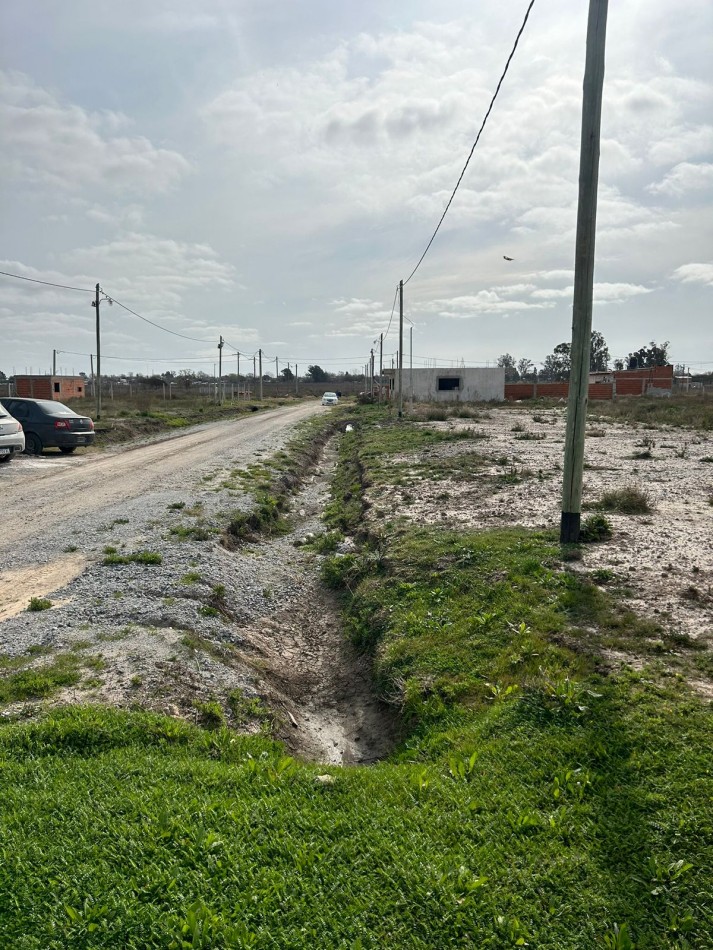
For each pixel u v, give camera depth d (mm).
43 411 19031
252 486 14102
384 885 2623
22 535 9531
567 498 7848
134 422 29109
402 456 18156
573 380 7625
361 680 6008
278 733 4828
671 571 6766
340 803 3221
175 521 10516
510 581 6555
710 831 2846
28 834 2799
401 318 32781
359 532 10484
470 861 2777
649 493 11500
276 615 7551
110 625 6082
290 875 2652
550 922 2477
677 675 4395
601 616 5527
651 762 3367
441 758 3891
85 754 3605
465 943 2377
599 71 7090
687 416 30203
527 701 4168
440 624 5973
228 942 2297
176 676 4977
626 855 2791
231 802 3117
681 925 2424
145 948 2281
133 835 2814
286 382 141375
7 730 3768
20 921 2340
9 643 5566
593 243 7328
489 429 26656
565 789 3260
